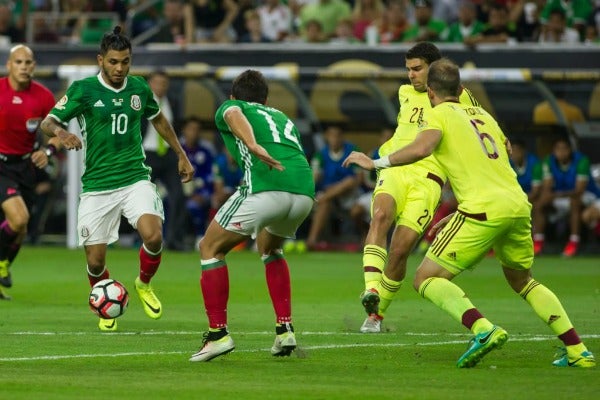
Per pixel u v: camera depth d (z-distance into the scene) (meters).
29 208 38.69
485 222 23.25
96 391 20.61
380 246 29.56
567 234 61.12
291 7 73.06
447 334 29.25
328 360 24.67
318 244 61.72
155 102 30.11
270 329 30.41
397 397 20.09
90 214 29.70
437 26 66.00
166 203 60.56
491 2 65.94
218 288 24.16
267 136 24.34
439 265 23.66
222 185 60.66
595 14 68.31
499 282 45.44
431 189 29.69
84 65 62.12
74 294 40.00
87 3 72.50
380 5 71.00
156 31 67.00
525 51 59.47
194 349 26.38
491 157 23.59
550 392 20.59
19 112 36.94
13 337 28.44
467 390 20.84
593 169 61.06
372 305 27.83
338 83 61.72
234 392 20.59
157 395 20.25
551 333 29.48
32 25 70.00
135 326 30.98
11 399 19.78
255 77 25.03
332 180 60.47
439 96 24.03
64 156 64.31
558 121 60.16
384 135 57.25
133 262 52.66
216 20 69.50
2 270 37.88
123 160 29.73
